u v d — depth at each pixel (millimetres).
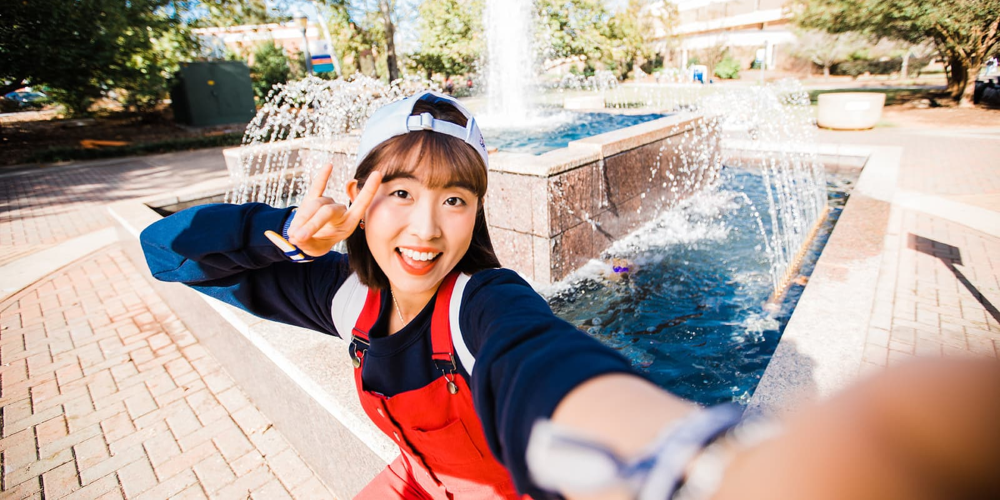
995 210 6297
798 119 14453
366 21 26656
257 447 3086
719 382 3184
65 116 24641
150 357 4176
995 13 14195
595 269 4961
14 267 6332
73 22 15406
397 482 1373
